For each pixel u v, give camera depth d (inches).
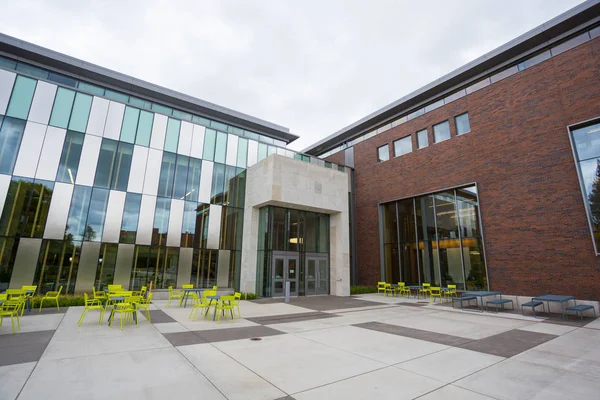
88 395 161.3
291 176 744.3
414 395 171.3
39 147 568.1
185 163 730.2
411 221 851.4
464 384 190.4
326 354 254.8
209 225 738.8
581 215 524.7
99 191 612.7
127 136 663.1
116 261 609.0
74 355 235.1
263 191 735.1
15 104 560.7
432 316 475.2
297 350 265.6
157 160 691.4
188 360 229.3
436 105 838.5
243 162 823.7
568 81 566.6
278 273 740.0
